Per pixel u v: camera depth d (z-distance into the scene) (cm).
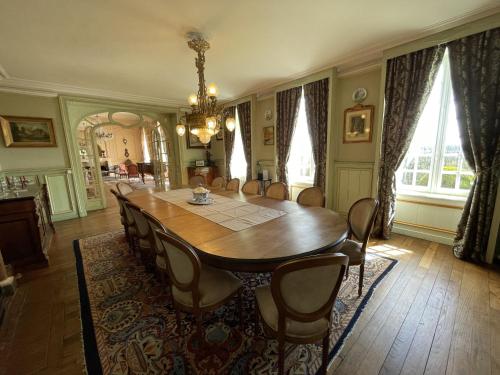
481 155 229
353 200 355
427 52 253
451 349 143
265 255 131
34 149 397
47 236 321
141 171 898
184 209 231
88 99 439
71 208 439
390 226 304
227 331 159
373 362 135
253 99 480
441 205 282
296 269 97
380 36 249
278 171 448
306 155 437
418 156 302
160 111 540
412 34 246
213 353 142
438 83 278
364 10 202
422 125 295
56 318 176
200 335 142
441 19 219
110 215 459
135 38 239
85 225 397
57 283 223
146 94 462
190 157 610
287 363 135
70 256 279
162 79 369
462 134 240
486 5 199
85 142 489
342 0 188
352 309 178
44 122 399
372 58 302
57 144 417
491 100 220
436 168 289
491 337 151
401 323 164
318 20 216
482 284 206
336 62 316
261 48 270
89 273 238
